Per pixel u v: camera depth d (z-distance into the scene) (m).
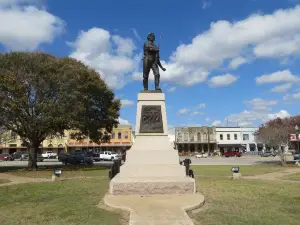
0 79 27.11
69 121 29.03
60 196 12.85
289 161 43.28
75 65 31.28
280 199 12.01
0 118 28.98
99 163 43.19
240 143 82.44
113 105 36.06
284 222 8.44
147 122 14.62
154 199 10.95
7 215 9.52
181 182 12.02
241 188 15.15
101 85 33.41
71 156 41.50
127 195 11.79
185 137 81.31
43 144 70.50
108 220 8.59
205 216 9.01
